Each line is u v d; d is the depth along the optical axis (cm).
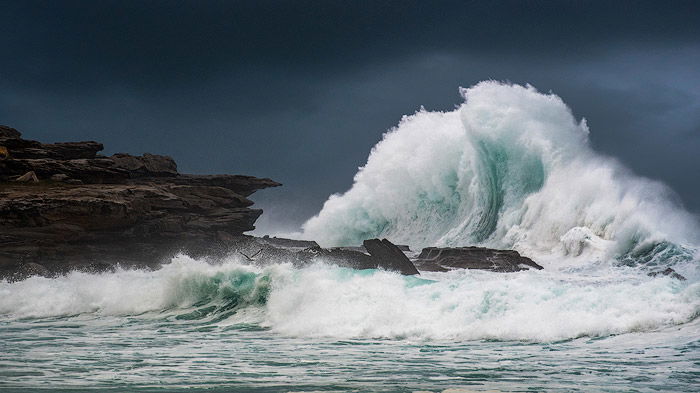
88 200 5981
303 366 2094
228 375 1939
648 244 6250
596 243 6500
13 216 5819
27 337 2964
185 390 1716
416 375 1906
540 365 2012
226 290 3712
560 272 5638
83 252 5944
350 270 3584
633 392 1634
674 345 2173
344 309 3012
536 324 2514
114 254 6119
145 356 2347
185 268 3934
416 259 5997
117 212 6097
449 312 2742
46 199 5922
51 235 5859
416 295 2959
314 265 3778
